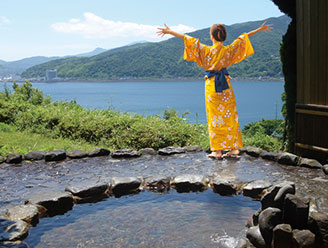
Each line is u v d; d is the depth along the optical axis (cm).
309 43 534
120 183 457
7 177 502
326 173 482
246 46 568
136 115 923
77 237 333
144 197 445
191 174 489
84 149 720
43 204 389
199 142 773
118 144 785
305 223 289
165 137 774
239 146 591
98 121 860
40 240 326
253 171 510
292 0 590
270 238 293
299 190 407
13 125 973
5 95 1195
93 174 514
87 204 423
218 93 569
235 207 406
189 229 350
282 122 845
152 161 593
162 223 365
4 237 306
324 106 509
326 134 514
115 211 400
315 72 527
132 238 331
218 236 333
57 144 762
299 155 571
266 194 330
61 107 1046
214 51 559
